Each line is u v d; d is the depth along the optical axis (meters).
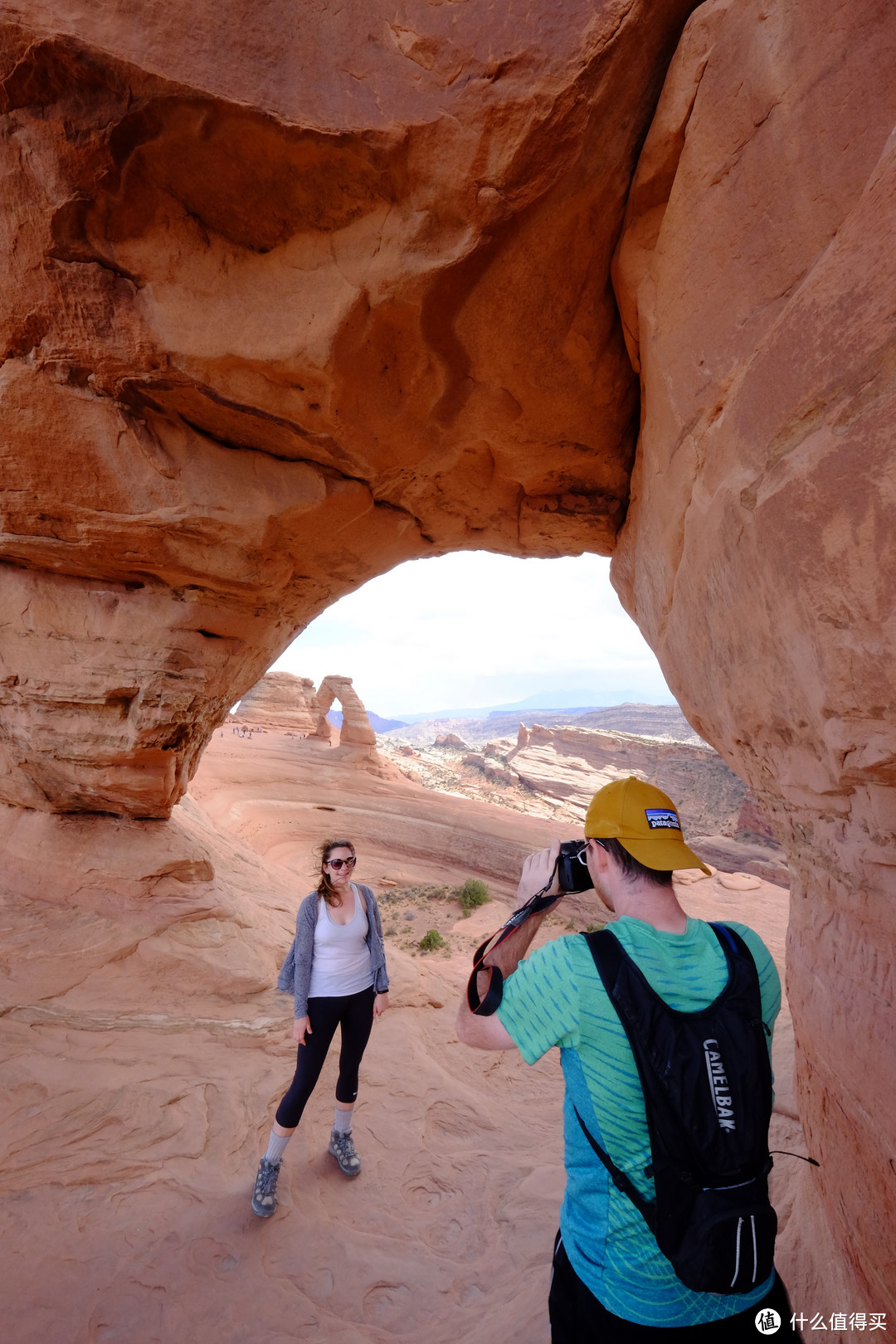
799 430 1.90
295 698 40.88
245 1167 3.94
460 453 4.91
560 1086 5.65
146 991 5.48
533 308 3.65
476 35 2.74
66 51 2.65
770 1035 1.23
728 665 3.00
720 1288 1.03
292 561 5.62
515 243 3.28
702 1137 1.08
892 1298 2.12
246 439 4.54
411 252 3.27
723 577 2.73
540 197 3.07
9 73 2.73
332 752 31.86
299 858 20.81
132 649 5.82
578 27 2.67
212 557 5.16
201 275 3.45
